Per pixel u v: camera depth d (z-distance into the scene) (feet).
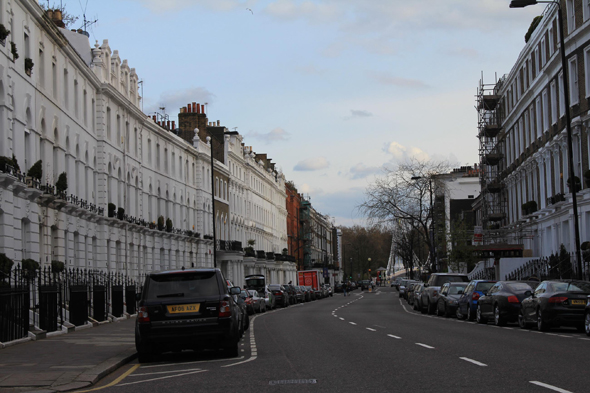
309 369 41.75
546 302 69.77
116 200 138.41
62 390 36.14
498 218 198.70
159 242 168.76
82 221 116.57
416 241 342.23
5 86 82.12
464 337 63.57
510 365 40.86
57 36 104.63
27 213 89.20
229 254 228.43
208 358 51.96
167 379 40.14
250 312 133.80
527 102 162.30
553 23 134.10
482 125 209.67
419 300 129.70
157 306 50.39
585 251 105.91
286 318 114.93
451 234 209.36
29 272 71.67
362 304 187.93
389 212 204.03
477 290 95.76
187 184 199.21
